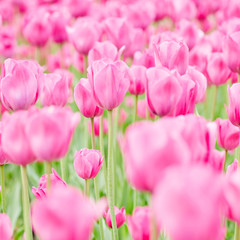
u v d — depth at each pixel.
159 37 2.25
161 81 1.90
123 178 2.29
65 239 1.47
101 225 2.04
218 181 1.30
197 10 3.62
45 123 1.75
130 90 2.18
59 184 1.96
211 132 1.77
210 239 1.31
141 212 1.90
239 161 2.01
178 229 1.27
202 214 1.24
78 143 2.46
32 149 1.78
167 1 3.58
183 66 2.08
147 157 1.48
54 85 2.08
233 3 2.77
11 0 4.62
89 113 2.05
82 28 2.33
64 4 3.95
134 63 2.25
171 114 1.92
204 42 2.42
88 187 2.04
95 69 1.96
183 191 1.21
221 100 2.93
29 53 3.88
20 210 2.34
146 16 2.87
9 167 2.63
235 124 1.99
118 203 2.25
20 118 1.77
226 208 1.72
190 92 1.92
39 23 2.98
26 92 1.97
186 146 1.64
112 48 2.16
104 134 2.54
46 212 1.43
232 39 2.12
